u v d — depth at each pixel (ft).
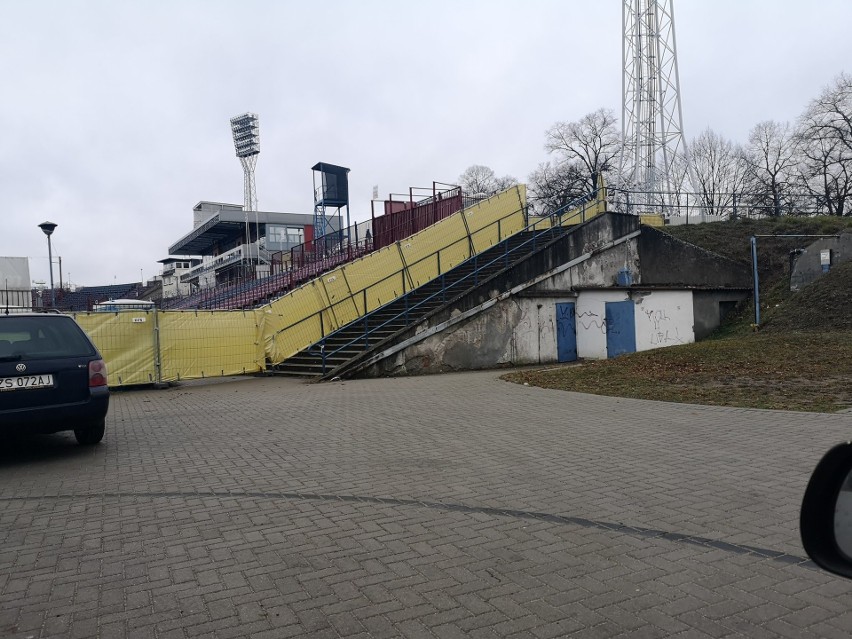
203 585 13.15
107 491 20.51
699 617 11.38
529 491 19.39
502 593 12.49
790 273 80.28
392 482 20.77
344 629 11.18
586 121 210.59
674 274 77.15
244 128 241.55
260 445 27.25
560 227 72.64
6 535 16.48
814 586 12.61
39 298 107.14
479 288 60.85
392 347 55.42
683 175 188.03
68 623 11.60
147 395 46.62
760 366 45.47
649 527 16.07
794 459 22.30
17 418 23.82
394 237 89.66
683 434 26.94
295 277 92.48
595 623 11.22
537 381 45.75
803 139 162.50
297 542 15.56
